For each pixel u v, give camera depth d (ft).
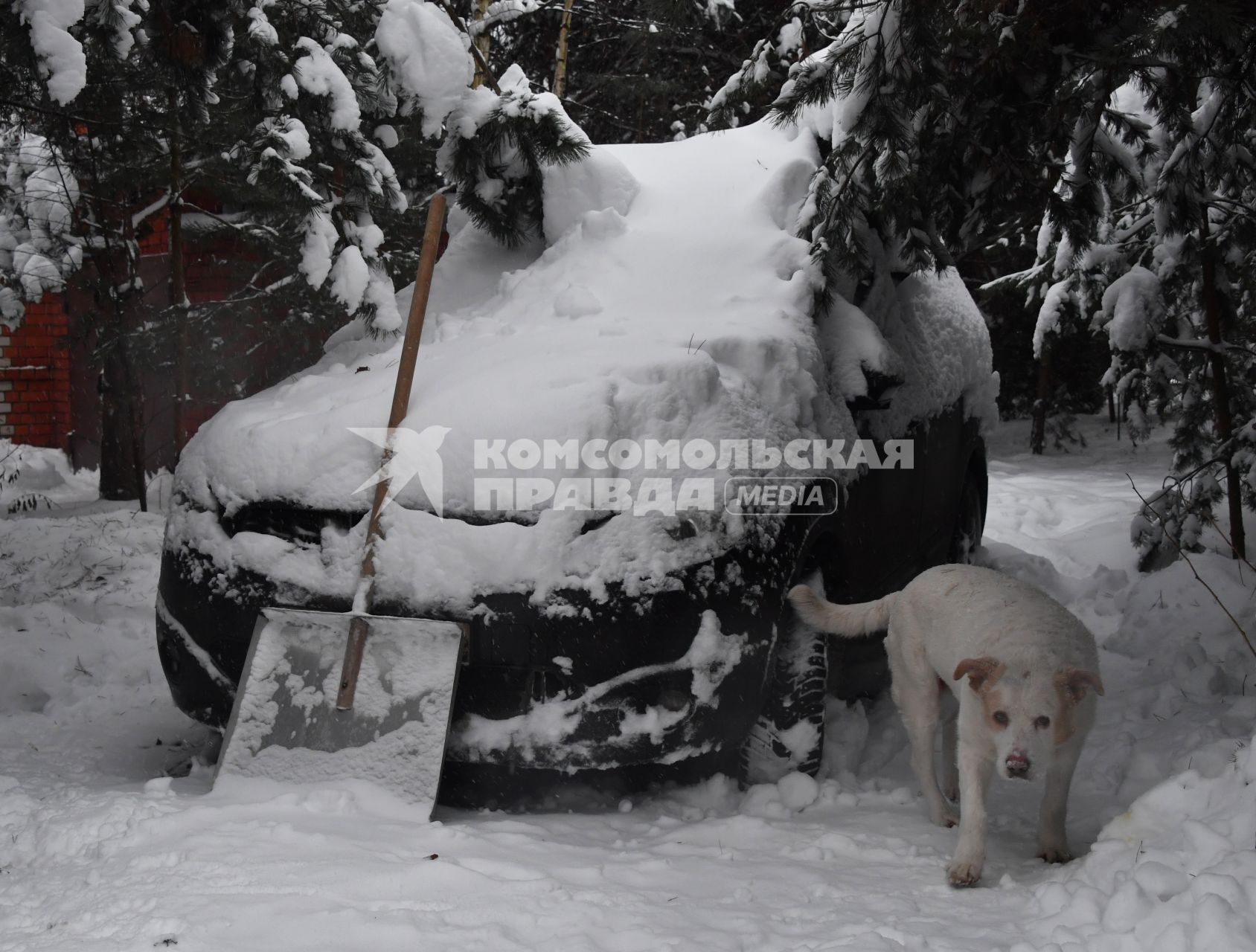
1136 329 22.75
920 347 17.99
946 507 19.21
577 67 49.19
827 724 14.71
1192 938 8.19
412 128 26.17
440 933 8.93
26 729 15.98
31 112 24.89
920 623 12.80
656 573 11.51
